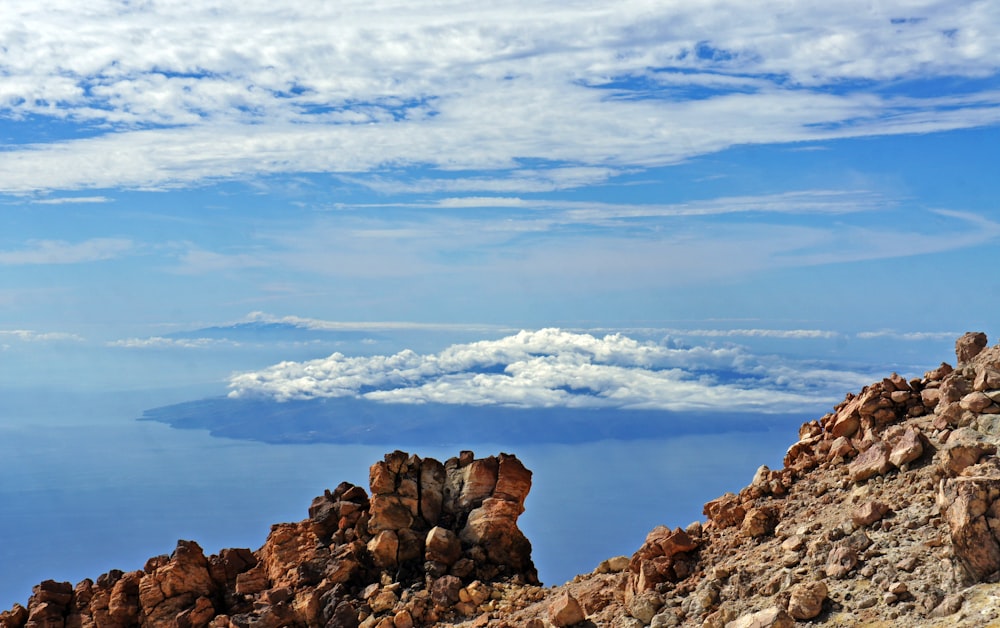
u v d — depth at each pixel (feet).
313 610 164.25
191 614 170.50
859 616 102.89
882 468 130.41
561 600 132.57
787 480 142.72
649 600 125.59
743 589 118.11
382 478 178.29
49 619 176.76
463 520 178.50
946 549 106.52
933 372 147.84
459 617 158.40
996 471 107.24
